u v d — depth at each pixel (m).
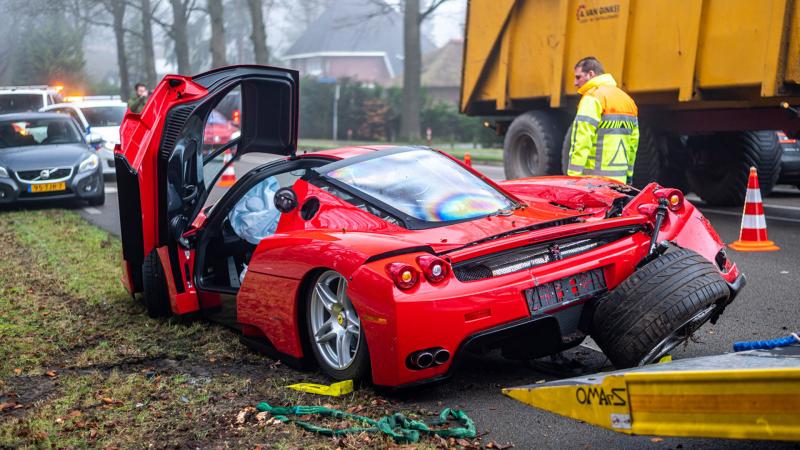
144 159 5.49
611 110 6.62
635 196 4.80
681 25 9.99
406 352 3.81
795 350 3.40
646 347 3.91
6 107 21.98
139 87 17.89
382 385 3.96
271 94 6.38
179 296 5.53
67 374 4.66
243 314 4.88
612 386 3.06
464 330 3.85
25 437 3.70
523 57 12.95
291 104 6.48
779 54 8.76
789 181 12.66
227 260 5.89
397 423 3.76
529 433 3.69
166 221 5.54
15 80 59.31
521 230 4.19
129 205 5.64
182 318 5.64
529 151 12.97
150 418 3.93
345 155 5.11
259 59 36.78
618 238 4.38
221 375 4.61
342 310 4.27
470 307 3.85
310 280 4.40
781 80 8.80
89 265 7.91
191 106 5.64
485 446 3.56
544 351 4.21
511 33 13.14
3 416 3.99
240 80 5.99
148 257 5.71
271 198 6.20
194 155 5.81
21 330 5.57
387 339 3.83
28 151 12.95
